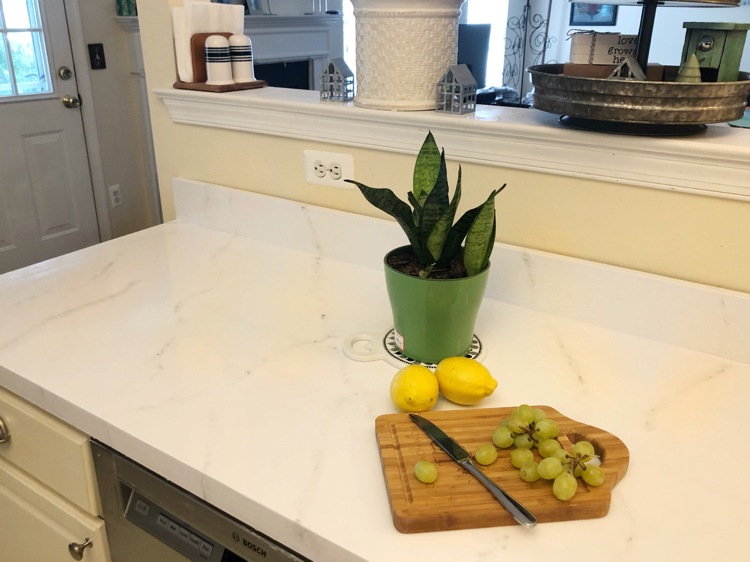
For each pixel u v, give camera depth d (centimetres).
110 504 87
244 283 117
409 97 107
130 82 328
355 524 62
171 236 140
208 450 72
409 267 88
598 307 101
